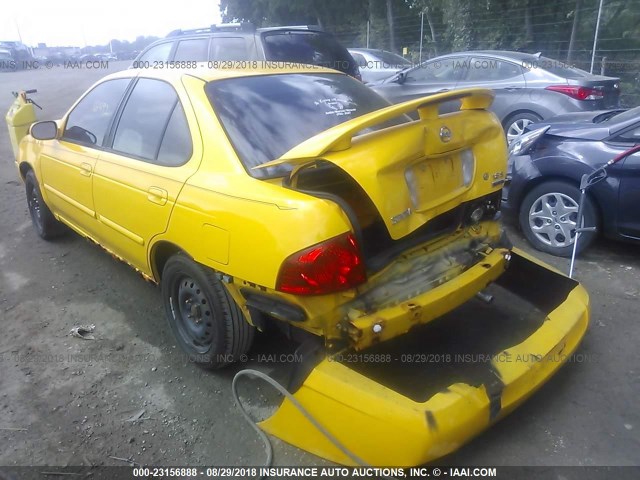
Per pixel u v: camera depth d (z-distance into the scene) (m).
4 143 10.20
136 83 3.63
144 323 3.78
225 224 2.55
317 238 2.26
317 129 3.06
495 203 2.99
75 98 16.12
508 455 2.52
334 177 2.66
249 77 3.27
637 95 11.35
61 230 5.29
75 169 3.97
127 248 3.54
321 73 3.60
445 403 2.20
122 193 3.35
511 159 4.80
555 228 4.52
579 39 14.01
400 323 2.43
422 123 2.43
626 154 3.98
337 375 2.31
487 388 2.32
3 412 2.95
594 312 3.64
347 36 25.72
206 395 3.02
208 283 2.82
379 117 2.25
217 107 2.96
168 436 2.74
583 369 3.06
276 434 2.51
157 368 3.28
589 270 4.27
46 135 4.19
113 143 3.69
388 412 2.16
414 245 2.64
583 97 7.26
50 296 4.21
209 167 2.82
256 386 3.05
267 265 2.37
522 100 7.67
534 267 3.24
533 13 14.99
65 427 2.82
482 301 3.22
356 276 2.33
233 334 2.88
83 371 3.27
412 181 2.41
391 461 2.20
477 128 2.66
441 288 2.60
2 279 4.53
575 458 2.49
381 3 23.42
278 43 7.21
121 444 2.70
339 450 2.29
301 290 2.29
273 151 2.84
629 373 3.02
